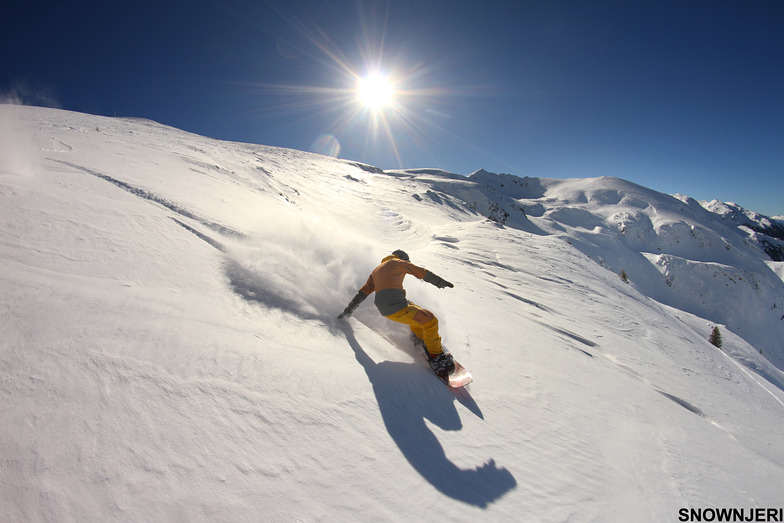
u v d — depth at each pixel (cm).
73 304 177
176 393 148
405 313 276
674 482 232
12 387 125
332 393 191
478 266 1016
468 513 146
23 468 103
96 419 125
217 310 230
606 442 262
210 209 457
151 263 252
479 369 320
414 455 170
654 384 483
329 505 126
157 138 1647
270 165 2572
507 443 213
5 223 229
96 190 369
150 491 109
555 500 176
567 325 649
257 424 150
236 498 116
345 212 1870
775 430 446
